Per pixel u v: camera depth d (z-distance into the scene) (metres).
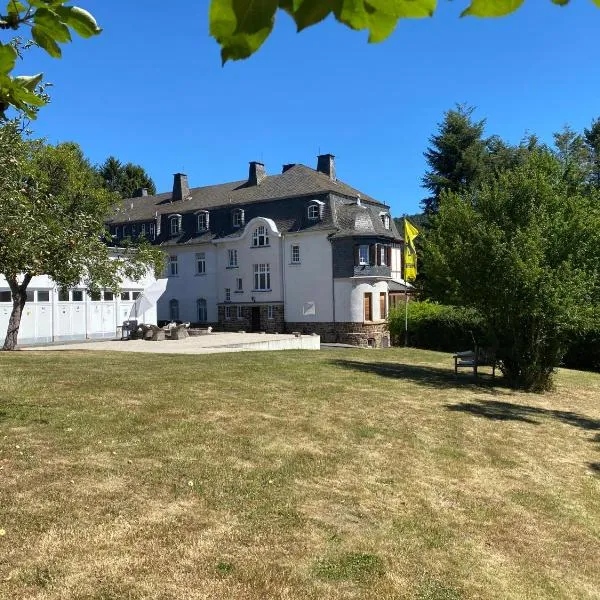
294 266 38.50
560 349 15.20
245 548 4.90
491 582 4.82
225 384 11.91
